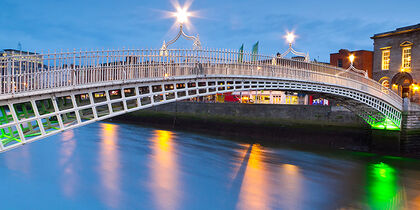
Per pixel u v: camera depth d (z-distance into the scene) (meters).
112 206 16.42
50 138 37.06
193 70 20.47
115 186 19.53
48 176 21.22
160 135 43.34
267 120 41.72
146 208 16.27
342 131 34.97
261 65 24.41
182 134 45.12
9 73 12.91
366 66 46.94
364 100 30.47
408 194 19.55
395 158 29.84
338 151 33.03
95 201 17.02
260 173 23.53
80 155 27.91
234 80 22.88
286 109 40.00
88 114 18.05
